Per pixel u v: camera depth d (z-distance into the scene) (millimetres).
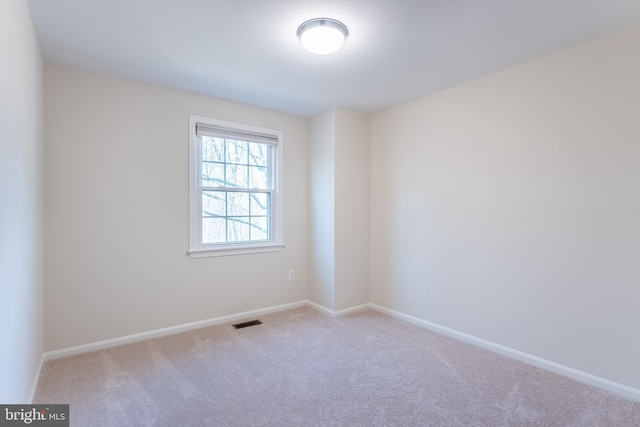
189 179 3129
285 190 3783
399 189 3500
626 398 2014
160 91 2969
